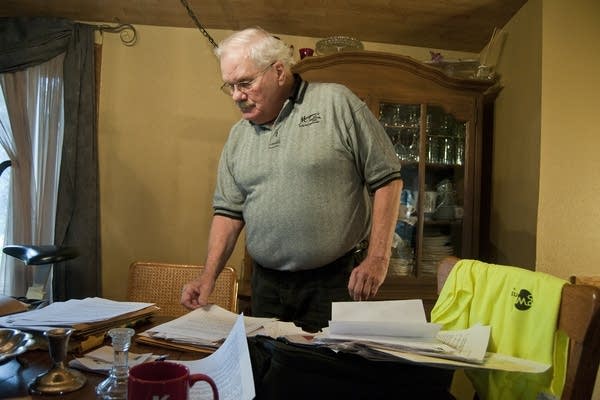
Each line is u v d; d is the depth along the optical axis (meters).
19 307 1.26
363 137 1.38
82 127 2.61
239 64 1.34
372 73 2.40
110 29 2.68
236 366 0.74
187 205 2.72
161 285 1.75
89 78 2.62
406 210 2.51
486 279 1.07
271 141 1.42
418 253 2.50
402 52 2.80
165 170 2.71
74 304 1.26
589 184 2.28
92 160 2.63
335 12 2.53
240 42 1.36
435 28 2.65
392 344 0.80
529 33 2.37
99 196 2.69
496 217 2.66
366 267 1.23
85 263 2.61
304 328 1.19
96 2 2.53
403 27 2.64
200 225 2.72
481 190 2.73
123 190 2.71
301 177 1.36
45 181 2.61
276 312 1.45
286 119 1.42
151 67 2.70
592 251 2.27
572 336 0.82
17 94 2.58
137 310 1.22
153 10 2.58
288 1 2.46
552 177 2.25
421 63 2.40
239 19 2.62
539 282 0.93
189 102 2.71
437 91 2.45
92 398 0.78
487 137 2.75
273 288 1.45
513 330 0.94
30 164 2.61
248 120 1.46
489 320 1.02
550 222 2.25
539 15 2.28
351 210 1.39
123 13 2.61
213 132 2.72
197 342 1.04
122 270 2.71
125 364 0.82
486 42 2.76
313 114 1.39
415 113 2.49
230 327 1.15
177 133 2.71
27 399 0.77
